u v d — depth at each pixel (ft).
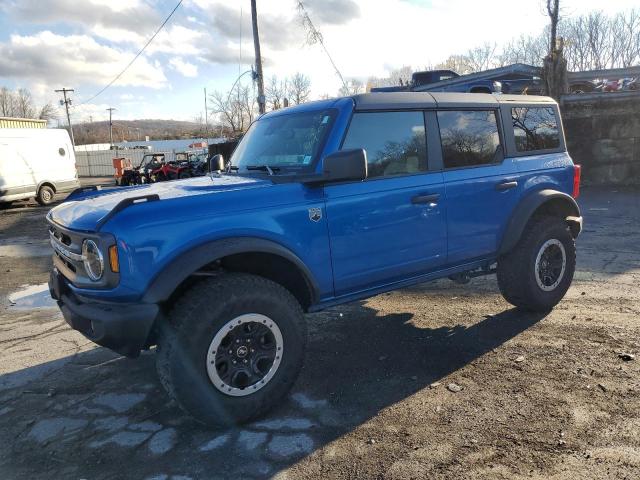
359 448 9.55
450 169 13.89
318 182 11.23
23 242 36.99
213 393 10.05
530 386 11.56
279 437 10.06
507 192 15.05
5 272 26.96
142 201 9.91
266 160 13.08
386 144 12.75
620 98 46.32
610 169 47.42
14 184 60.29
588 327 14.85
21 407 11.78
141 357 14.43
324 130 12.01
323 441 9.86
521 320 15.80
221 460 9.39
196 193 10.63
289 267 11.52
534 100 16.58
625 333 14.23
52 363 14.26
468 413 10.56
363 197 12.09
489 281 20.40
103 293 9.80
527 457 9.00
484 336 14.69
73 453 9.83
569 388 11.37
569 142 47.83
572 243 16.60
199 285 10.32
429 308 17.42
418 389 11.76
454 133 14.15
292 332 10.93
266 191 10.94
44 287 23.35
